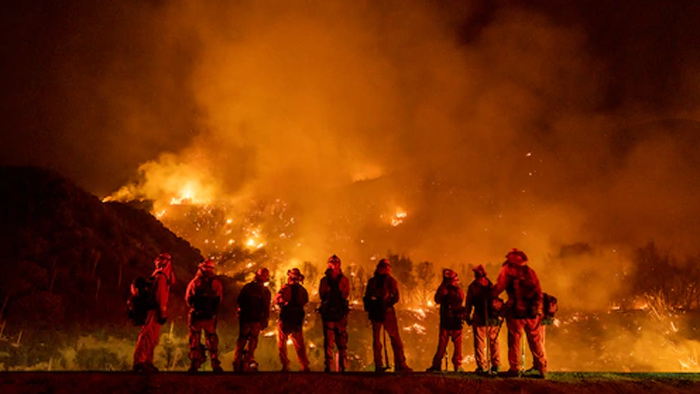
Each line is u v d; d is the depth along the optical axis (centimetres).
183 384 792
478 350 1046
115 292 1956
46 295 1723
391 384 811
